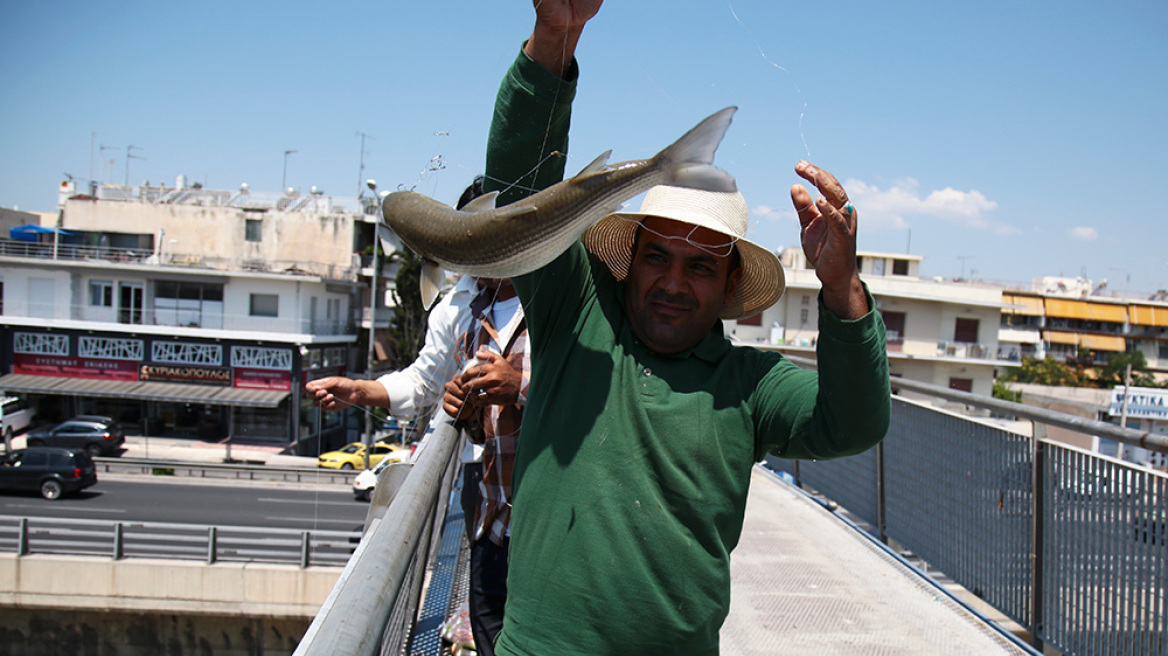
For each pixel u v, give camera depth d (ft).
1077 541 9.56
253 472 86.69
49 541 52.95
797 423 5.53
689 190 5.76
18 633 47.47
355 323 128.77
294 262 121.49
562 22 5.12
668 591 5.21
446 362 10.18
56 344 108.58
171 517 65.92
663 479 5.33
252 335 106.32
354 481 83.87
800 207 5.07
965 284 134.72
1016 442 10.87
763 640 9.81
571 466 5.43
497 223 5.45
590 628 5.18
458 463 12.98
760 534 14.47
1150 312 184.85
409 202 6.29
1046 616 10.14
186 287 110.73
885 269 133.90
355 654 2.89
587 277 6.19
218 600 46.98
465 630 9.10
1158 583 8.09
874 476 16.31
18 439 103.55
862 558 13.15
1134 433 8.20
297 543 48.57
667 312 5.65
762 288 6.57
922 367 126.93
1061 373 154.10
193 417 110.52
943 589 11.62
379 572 3.79
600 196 5.20
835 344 4.92
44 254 115.55
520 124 5.63
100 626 47.39
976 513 11.98
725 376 5.76
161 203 121.90
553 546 5.35
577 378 5.72
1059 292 196.65
